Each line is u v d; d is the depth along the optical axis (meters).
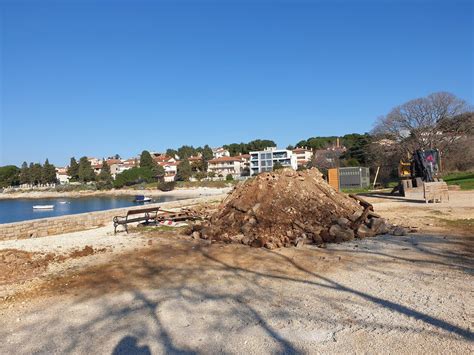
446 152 50.22
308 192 13.88
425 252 9.05
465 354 4.26
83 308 6.27
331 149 77.56
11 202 79.62
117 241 11.87
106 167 117.12
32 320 5.86
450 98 50.44
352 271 7.78
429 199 20.42
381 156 54.69
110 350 4.80
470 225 12.50
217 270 8.23
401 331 4.93
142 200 67.88
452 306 5.64
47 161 121.38
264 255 9.48
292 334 5.02
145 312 5.98
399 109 52.66
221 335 5.09
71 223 16.80
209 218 14.73
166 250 10.38
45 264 9.21
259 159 111.81
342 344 4.68
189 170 109.69
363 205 15.13
